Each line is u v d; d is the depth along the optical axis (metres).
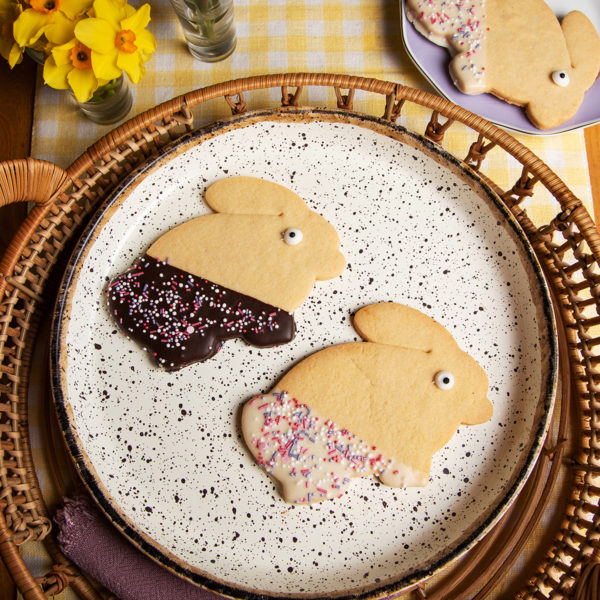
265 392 0.48
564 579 0.47
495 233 0.50
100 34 0.47
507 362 0.49
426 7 0.54
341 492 0.47
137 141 0.49
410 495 0.47
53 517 0.48
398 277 0.50
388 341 0.48
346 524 0.47
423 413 0.47
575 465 0.49
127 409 0.48
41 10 0.47
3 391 0.48
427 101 0.49
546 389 0.46
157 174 0.50
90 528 0.48
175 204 0.50
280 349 0.49
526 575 0.49
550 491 0.49
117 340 0.49
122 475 0.47
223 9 0.52
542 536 0.50
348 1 0.57
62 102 0.55
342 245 0.50
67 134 0.55
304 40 0.56
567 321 0.51
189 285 0.49
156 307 0.48
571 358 0.50
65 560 0.48
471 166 0.52
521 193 0.51
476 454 0.48
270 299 0.48
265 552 0.47
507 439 0.48
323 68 0.56
